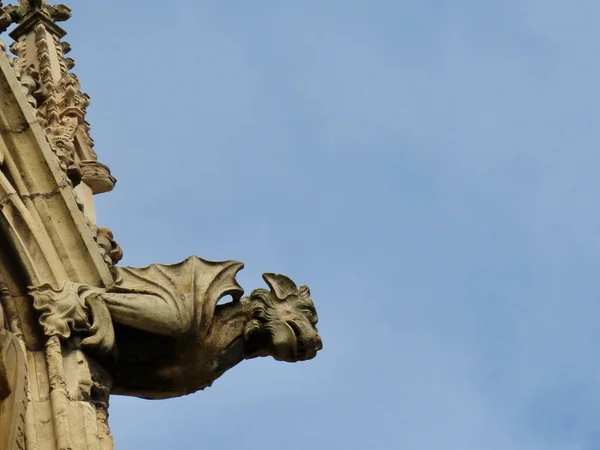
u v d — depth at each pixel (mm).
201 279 33406
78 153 36125
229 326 33375
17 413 29906
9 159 33125
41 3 38000
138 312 32469
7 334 30531
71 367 31297
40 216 32781
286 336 33438
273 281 33969
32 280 31812
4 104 33438
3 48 34062
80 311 31797
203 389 33375
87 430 30594
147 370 32812
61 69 37000
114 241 34188
